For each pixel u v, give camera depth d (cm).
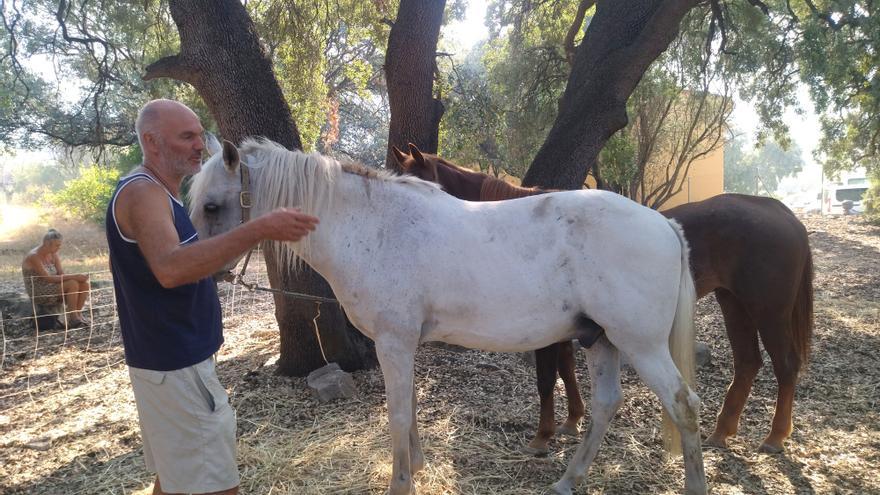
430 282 251
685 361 267
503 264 250
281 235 163
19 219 2112
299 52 774
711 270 363
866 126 1538
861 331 577
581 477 285
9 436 371
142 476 309
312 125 877
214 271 161
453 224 257
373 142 2109
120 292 179
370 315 257
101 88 944
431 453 327
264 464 314
